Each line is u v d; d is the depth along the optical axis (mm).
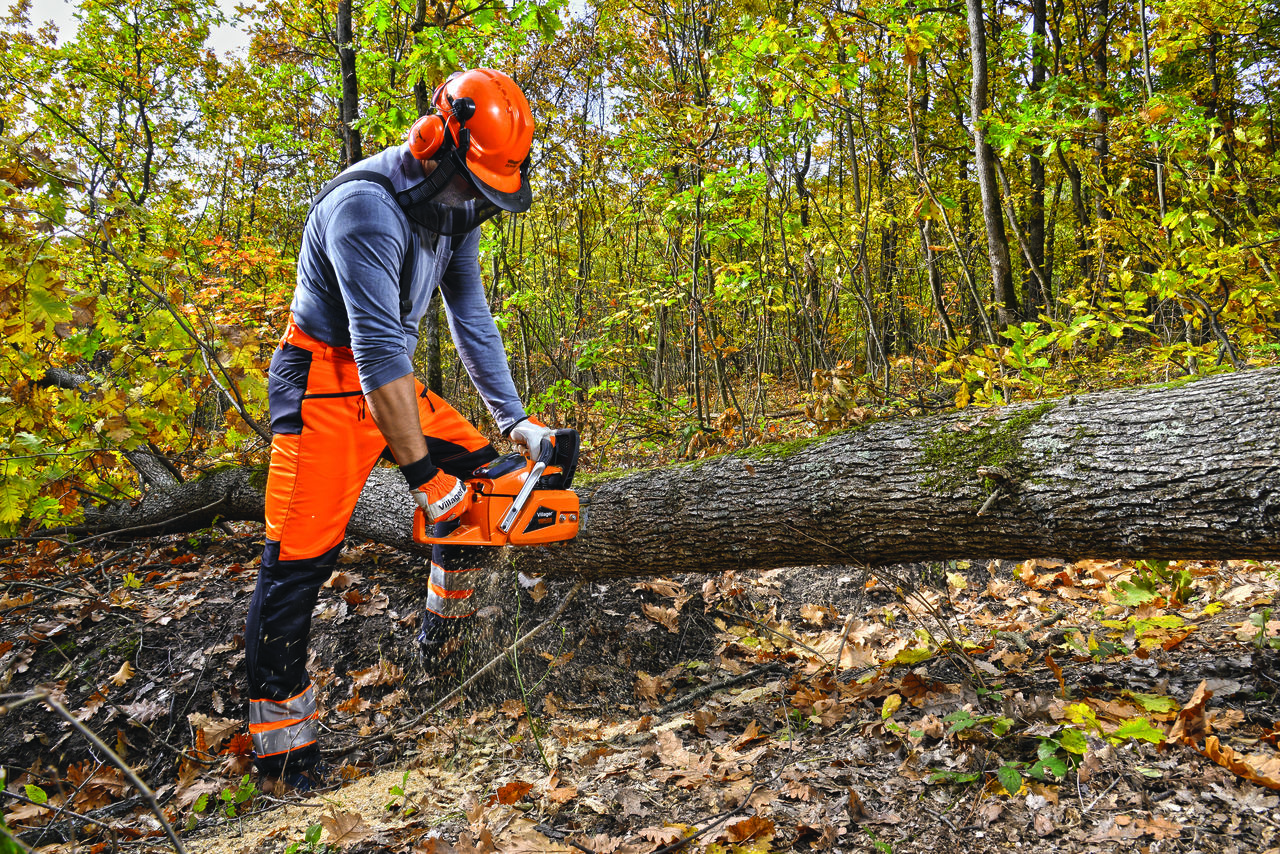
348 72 4848
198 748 2211
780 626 2779
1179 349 3066
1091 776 1486
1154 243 3727
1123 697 1769
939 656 2172
